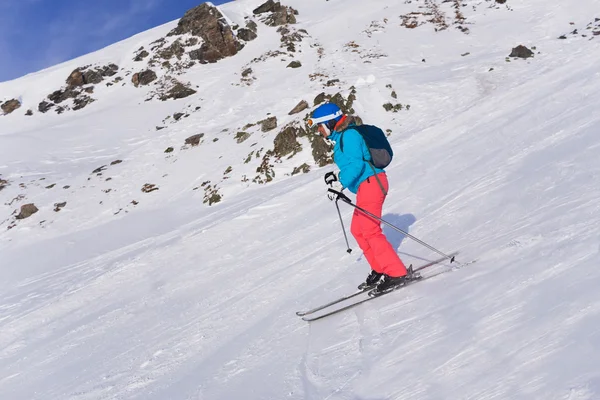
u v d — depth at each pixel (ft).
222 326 18.21
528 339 7.06
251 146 68.49
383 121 64.69
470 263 12.16
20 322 32.22
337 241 24.45
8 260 59.16
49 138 97.40
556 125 28.04
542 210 13.78
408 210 22.94
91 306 31.96
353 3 133.39
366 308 12.50
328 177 14.21
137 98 110.73
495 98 50.75
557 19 94.07
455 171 28.02
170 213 60.85
